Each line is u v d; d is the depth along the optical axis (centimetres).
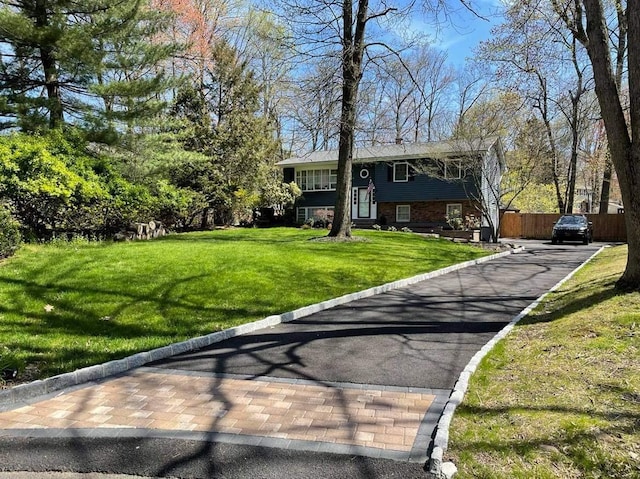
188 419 349
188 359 496
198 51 2391
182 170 1933
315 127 1419
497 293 877
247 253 1102
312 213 3019
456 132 2062
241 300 729
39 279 744
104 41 1373
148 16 1463
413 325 640
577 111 2583
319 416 353
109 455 297
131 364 470
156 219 1792
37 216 1077
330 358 499
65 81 1373
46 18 1294
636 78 609
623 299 598
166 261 932
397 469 277
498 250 1705
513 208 3284
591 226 2431
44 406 374
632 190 632
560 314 638
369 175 2853
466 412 344
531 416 323
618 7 970
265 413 360
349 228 1538
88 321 591
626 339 456
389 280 961
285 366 473
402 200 2684
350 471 275
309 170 3038
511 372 429
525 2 1070
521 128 2083
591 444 276
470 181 2441
